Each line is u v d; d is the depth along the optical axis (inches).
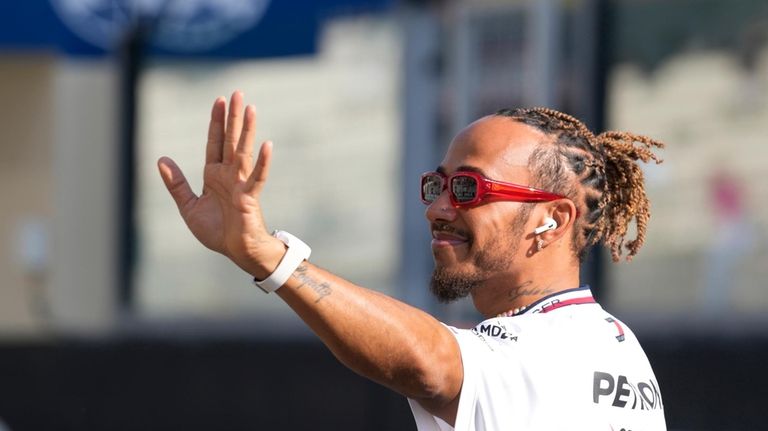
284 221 1131.9
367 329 294.4
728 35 952.3
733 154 945.5
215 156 301.9
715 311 925.8
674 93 967.6
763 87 938.7
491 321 328.8
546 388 311.7
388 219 1085.1
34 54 1187.9
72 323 1168.8
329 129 1114.7
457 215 343.3
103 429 1080.8
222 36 979.3
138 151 1174.3
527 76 981.2
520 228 339.9
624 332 344.2
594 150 356.2
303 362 996.6
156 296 1163.3
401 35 1063.6
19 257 1184.8
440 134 1051.9
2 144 1199.6
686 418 845.8
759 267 924.6
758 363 820.6
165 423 1054.4
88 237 1183.6
